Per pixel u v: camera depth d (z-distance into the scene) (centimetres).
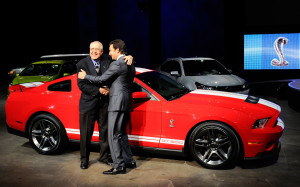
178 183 363
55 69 891
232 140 387
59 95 461
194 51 1666
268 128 388
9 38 1817
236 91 757
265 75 1612
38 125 479
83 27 1786
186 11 1642
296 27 1512
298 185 353
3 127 664
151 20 1684
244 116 383
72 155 473
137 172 400
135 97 404
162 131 410
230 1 1560
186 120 398
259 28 1568
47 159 456
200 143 403
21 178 387
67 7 1777
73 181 376
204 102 407
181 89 476
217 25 1606
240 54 1620
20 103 482
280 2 1514
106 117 415
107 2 1745
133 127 422
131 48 1762
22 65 1844
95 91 392
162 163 430
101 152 430
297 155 454
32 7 1772
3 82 1664
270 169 401
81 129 410
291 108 813
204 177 379
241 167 409
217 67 866
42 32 1811
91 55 396
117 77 377
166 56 1716
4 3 1750
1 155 477
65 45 1812
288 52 1555
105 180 378
